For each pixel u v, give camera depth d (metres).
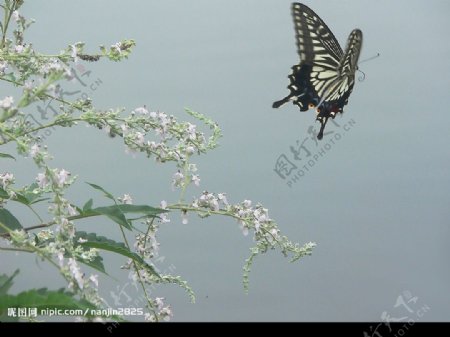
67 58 0.44
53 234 0.41
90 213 0.43
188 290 0.47
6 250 0.40
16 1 0.46
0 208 0.43
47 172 0.41
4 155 0.45
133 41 0.45
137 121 0.46
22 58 0.43
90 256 0.40
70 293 0.38
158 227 0.47
